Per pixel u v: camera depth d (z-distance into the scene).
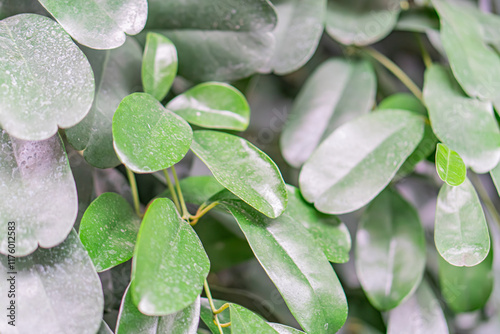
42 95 0.28
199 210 0.32
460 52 0.35
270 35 0.34
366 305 0.40
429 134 0.36
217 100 0.34
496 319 0.43
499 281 0.41
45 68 0.29
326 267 0.31
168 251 0.28
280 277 0.30
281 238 0.31
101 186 0.36
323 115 0.38
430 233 0.44
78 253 0.29
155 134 0.29
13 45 0.29
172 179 0.36
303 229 0.32
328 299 0.30
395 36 0.46
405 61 0.47
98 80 0.33
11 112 0.27
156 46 0.33
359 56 0.40
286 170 0.41
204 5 0.34
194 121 0.33
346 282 0.43
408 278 0.35
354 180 0.33
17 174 0.29
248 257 0.38
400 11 0.39
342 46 0.41
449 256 0.31
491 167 0.33
